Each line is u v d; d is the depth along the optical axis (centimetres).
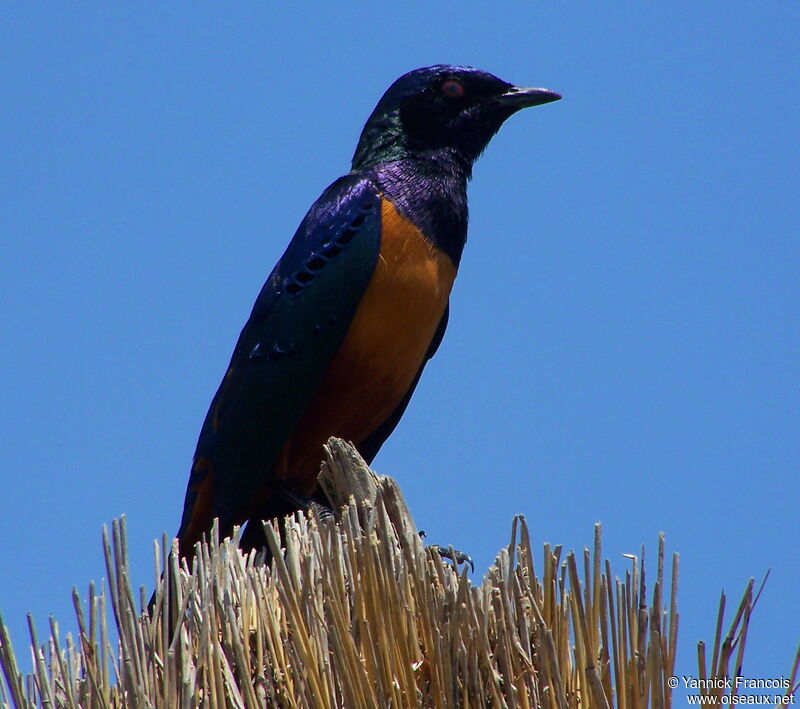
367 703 663
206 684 695
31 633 707
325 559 697
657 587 665
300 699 687
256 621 744
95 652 718
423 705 685
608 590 677
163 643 725
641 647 661
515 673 686
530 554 725
